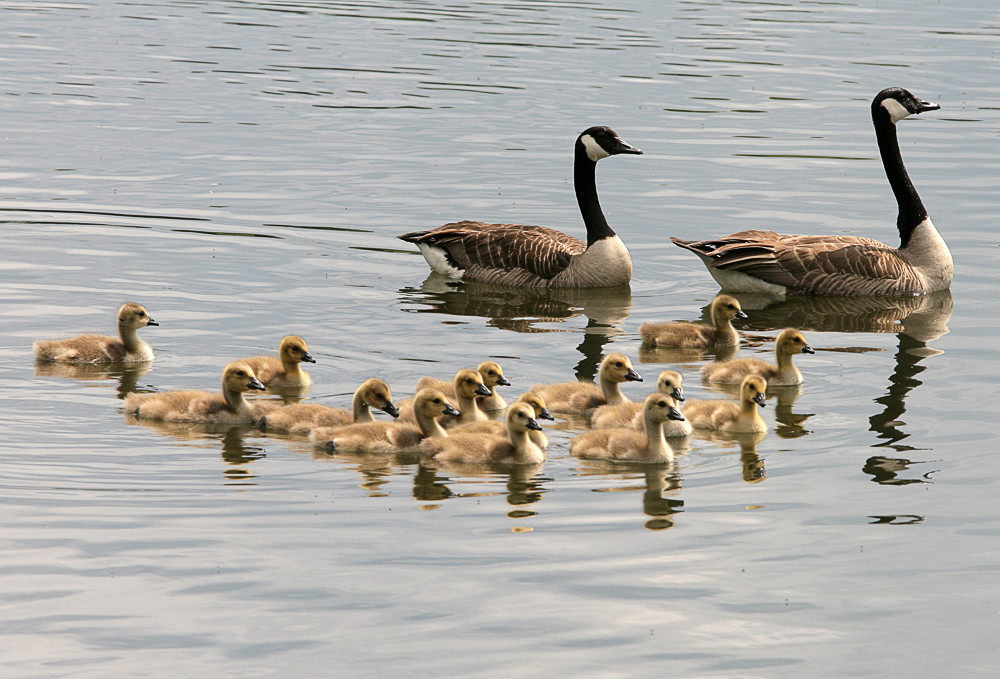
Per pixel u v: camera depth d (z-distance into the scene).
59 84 40.88
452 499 15.06
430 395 17.02
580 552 13.62
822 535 14.13
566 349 21.08
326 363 20.08
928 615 12.50
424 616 12.27
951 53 46.34
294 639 11.85
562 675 11.32
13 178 31.02
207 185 31.03
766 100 39.91
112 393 18.45
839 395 18.86
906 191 25.62
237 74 42.81
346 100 39.50
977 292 24.83
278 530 14.06
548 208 30.06
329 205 29.88
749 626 12.20
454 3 57.72
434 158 33.72
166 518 14.29
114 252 25.95
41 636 11.80
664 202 30.52
